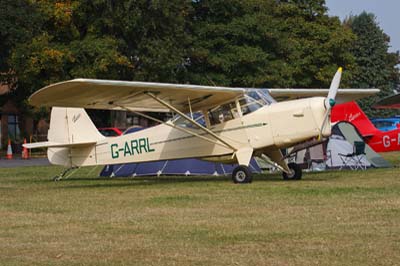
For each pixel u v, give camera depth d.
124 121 61.44
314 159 28.48
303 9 72.31
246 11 62.75
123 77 56.50
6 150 65.94
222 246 10.88
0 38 54.44
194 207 15.73
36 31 54.97
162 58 54.44
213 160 24.03
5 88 71.88
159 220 13.74
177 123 24.53
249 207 15.43
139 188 21.64
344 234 11.61
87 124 26.31
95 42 53.75
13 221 14.09
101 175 29.03
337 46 69.06
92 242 11.47
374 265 9.39
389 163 31.25
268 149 23.09
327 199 16.58
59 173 30.91
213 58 58.91
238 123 23.14
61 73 54.16
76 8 55.38
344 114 31.70
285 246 10.75
